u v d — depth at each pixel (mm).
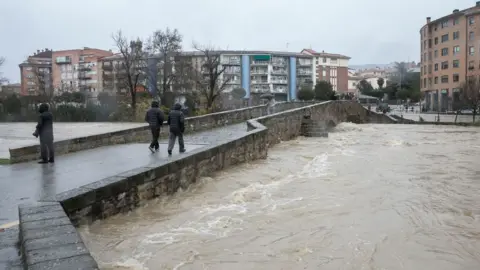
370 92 112188
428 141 25562
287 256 6125
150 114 14414
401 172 13445
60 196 6691
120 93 67125
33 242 4750
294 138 24750
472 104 55750
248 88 97688
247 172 12992
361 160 16203
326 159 16391
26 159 12812
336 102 39625
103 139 16453
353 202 9352
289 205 9023
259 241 6734
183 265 5754
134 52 57969
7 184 9148
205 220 7859
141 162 12008
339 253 6262
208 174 11789
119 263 5781
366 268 5727
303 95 86125
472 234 7203
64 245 4668
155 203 8914
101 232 7004
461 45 76500
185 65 59031
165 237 6867
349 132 33188
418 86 108438
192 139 18312
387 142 24125
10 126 42562
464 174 13102
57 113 55531
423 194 10219
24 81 109438
